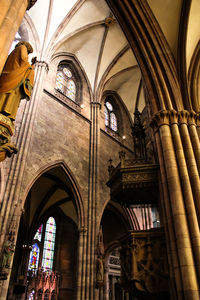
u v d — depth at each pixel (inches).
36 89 628.1
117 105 999.6
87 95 834.2
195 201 303.0
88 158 723.4
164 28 434.3
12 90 195.5
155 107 385.4
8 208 469.1
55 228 999.0
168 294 307.6
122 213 875.4
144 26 427.2
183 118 365.4
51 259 933.8
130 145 943.0
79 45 840.9
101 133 823.1
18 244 829.8
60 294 885.8
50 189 872.9
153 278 300.2
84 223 629.9
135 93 1018.1
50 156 617.0
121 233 952.9
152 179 367.9
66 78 807.7
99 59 852.6
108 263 782.5
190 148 340.2
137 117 509.0
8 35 185.9
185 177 316.5
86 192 674.8
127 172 380.5
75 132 715.4
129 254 323.0
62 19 735.7
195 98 397.1
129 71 939.3
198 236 278.7
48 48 711.7
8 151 188.2
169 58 415.8
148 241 320.5
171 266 289.4
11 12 193.2
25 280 771.4
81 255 591.5
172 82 396.5
